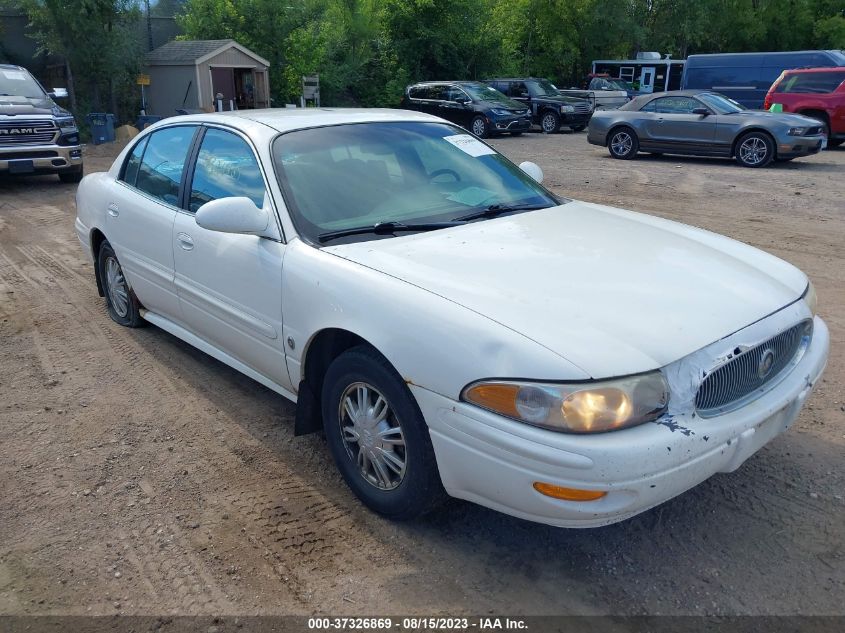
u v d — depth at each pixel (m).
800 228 8.36
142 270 4.60
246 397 4.23
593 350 2.36
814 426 3.78
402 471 2.88
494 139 20.77
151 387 4.36
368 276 2.90
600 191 11.23
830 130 16.67
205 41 23.94
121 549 2.90
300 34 26.14
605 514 2.33
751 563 2.76
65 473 3.45
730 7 40.91
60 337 5.20
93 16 20.78
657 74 29.38
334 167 3.62
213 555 2.85
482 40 30.17
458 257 3.03
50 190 12.02
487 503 2.59
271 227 3.37
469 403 2.49
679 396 2.41
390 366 2.82
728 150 14.26
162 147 4.52
